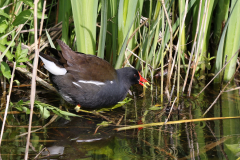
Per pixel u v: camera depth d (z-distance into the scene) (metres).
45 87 9.65
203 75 10.86
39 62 10.31
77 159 5.46
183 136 6.57
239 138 6.41
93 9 8.36
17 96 8.79
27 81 10.01
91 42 8.75
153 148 5.98
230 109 8.16
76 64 7.69
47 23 10.70
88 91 7.77
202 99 8.99
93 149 5.90
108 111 8.20
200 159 5.54
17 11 8.41
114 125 7.21
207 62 10.69
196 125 7.20
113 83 8.17
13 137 6.30
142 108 8.39
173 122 7.26
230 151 5.84
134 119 7.61
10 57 7.32
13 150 5.72
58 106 8.35
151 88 9.83
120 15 8.62
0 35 7.49
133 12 8.58
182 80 10.77
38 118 7.43
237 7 9.54
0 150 5.69
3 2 8.19
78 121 7.41
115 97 8.33
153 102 8.86
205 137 6.50
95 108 8.40
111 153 5.74
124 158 5.54
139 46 9.89
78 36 8.57
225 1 10.10
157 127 7.09
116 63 9.16
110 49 9.94
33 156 5.52
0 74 7.83
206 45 10.71
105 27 8.46
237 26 9.77
